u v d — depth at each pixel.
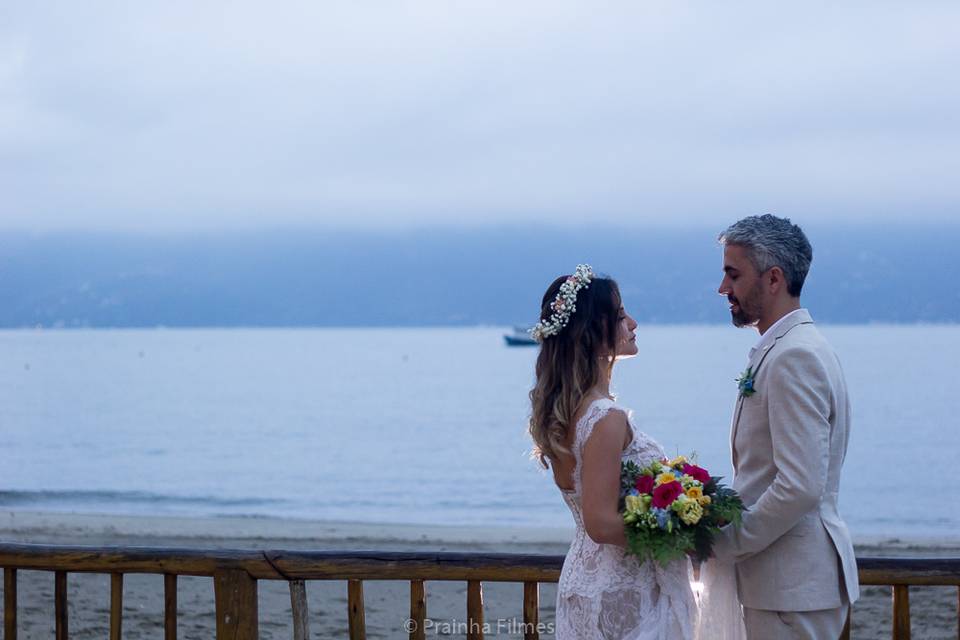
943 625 6.93
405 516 16.98
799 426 3.03
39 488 20.31
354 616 3.70
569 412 3.12
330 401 47.72
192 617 6.95
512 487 21.06
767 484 3.18
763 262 3.21
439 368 83.31
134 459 25.98
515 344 145.25
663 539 3.00
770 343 3.20
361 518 16.53
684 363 84.50
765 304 3.23
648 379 61.59
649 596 3.14
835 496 3.22
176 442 30.09
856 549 11.80
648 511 3.01
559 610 3.28
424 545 11.74
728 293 3.30
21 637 6.43
